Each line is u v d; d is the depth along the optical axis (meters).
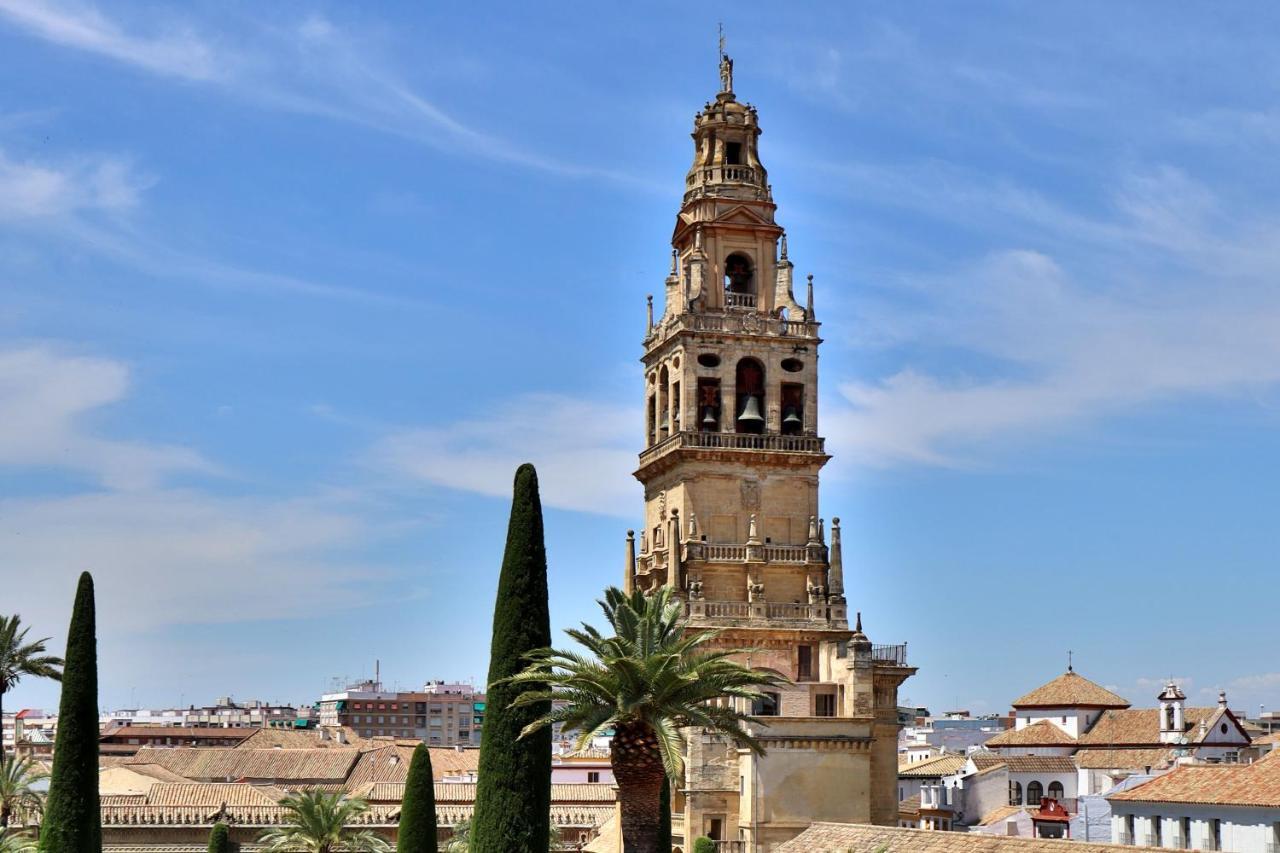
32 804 135.62
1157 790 104.94
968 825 173.12
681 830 129.25
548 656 75.19
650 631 77.81
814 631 133.12
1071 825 146.38
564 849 149.00
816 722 126.88
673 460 135.75
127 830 146.88
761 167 142.12
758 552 133.62
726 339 136.50
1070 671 196.50
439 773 199.50
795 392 138.50
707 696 76.06
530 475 77.25
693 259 137.62
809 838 100.62
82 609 94.94
